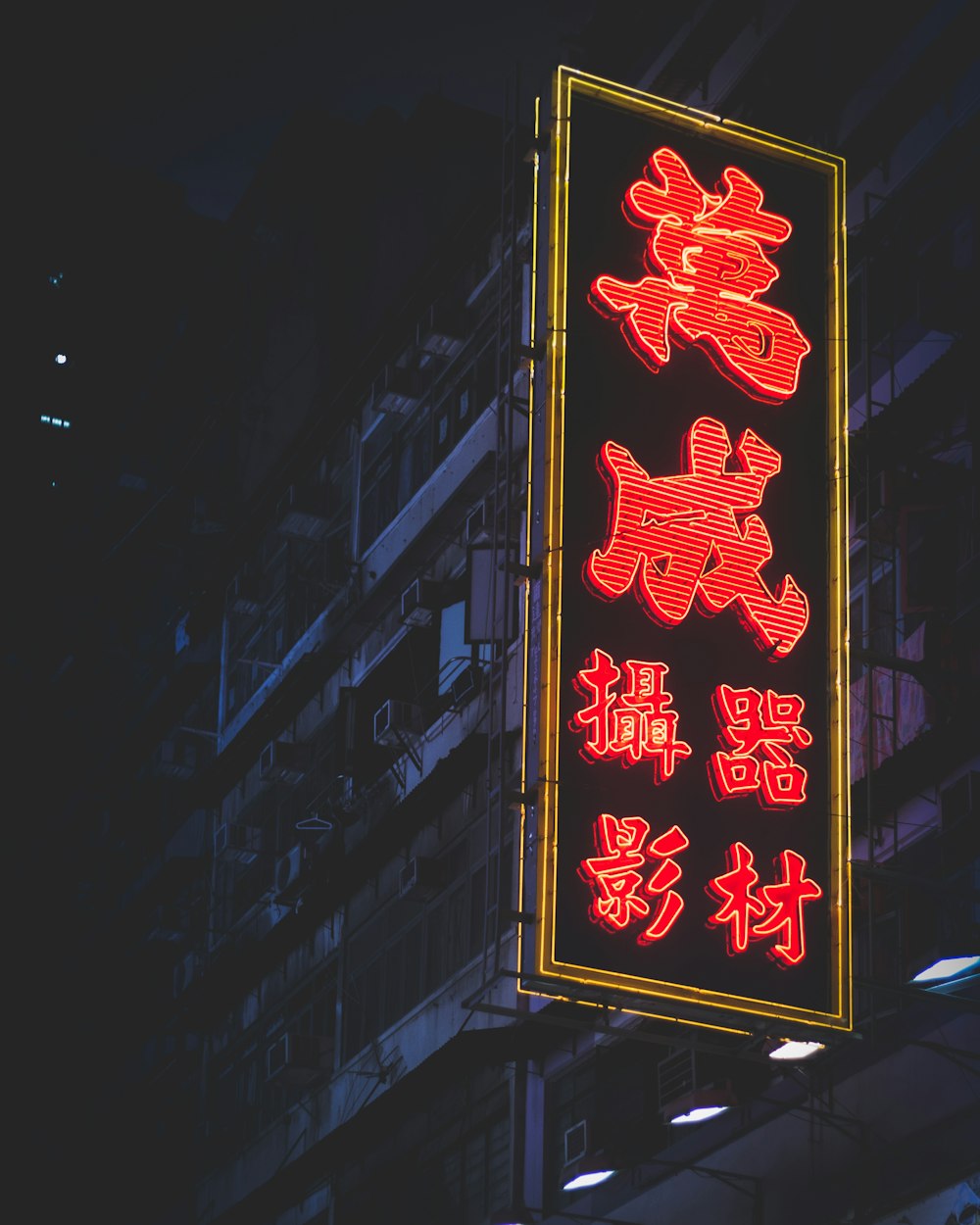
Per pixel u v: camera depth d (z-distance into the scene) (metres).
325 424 35.38
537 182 17.95
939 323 18.45
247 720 36.81
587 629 16.20
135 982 41.84
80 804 46.84
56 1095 41.91
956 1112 15.96
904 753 17.22
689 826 15.75
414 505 31.14
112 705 50.06
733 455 17.17
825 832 16.05
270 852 35.12
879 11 21.17
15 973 44.78
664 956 15.23
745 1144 18.78
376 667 31.59
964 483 17.88
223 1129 34.34
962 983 16.25
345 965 30.19
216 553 43.75
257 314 43.59
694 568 16.64
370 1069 28.20
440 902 27.20
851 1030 15.40
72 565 51.81
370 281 40.62
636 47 25.97
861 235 20.00
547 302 17.34
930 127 20.09
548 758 15.68
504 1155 24.30
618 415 17.02
